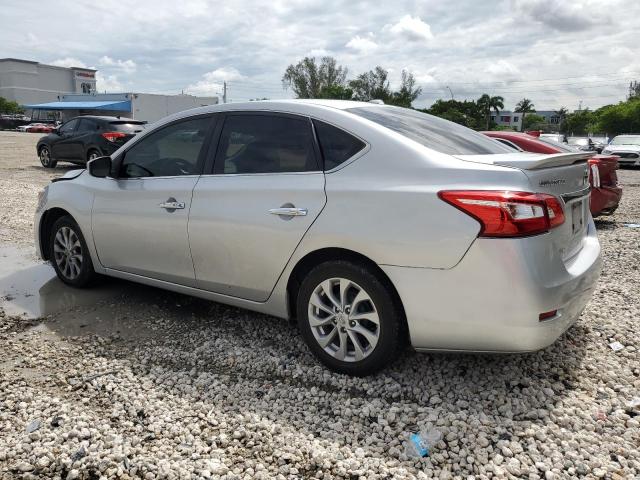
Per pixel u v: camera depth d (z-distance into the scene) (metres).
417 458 2.56
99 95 54.53
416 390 3.13
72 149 15.15
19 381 3.31
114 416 2.92
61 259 5.03
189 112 4.10
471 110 85.38
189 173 3.94
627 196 12.58
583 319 4.15
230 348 3.76
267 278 3.51
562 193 3.06
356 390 3.17
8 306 4.58
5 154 20.97
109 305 4.59
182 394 3.16
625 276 5.35
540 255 2.74
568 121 91.12
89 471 2.48
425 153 3.05
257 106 3.75
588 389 3.15
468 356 3.54
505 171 2.82
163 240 4.03
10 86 102.38
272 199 3.41
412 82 83.75
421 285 2.89
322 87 83.50
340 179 3.20
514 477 2.43
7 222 8.00
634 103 54.88
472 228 2.74
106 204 4.43
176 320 4.27
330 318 3.30
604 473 2.43
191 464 2.52
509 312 2.73
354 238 3.06
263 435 2.76
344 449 2.62
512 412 2.92
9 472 2.47
